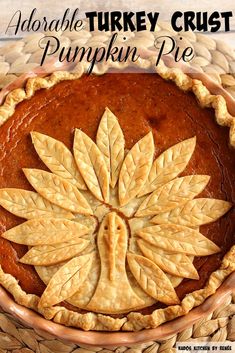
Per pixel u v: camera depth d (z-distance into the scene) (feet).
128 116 1.94
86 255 1.86
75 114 1.94
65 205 1.88
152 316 1.79
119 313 1.83
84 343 1.79
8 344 1.96
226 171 1.90
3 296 1.83
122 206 1.88
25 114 1.95
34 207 1.89
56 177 1.90
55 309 1.82
